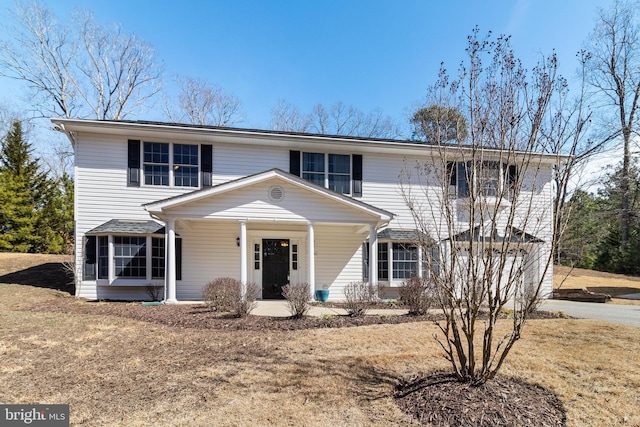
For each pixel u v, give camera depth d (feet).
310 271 37.14
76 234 38.32
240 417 11.89
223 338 21.42
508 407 11.78
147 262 38.01
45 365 16.71
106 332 22.61
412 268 43.06
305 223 37.32
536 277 42.01
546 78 14.01
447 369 15.58
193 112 101.55
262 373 15.62
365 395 13.43
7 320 25.14
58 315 27.27
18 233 72.28
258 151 42.96
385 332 22.72
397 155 46.26
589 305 38.29
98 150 39.22
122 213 39.29
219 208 35.17
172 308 31.35
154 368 16.33
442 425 11.09
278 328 24.07
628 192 65.98
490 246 12.90
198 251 40.65
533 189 14.07
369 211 37.96
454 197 19.38
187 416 11.96
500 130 13.11
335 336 21.79
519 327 12.98
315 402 12.94
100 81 85.05
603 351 18.20
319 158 44.52
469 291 13.20
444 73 15.05
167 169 40.57
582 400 12.81
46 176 82.07
